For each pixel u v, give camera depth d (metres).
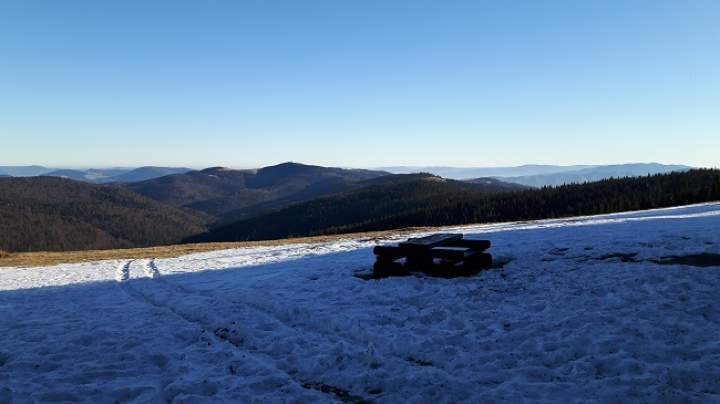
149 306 12.23
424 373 6.47
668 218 23.23
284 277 14.69
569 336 7.36
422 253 12.77
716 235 13.64
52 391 6.62
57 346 8.85
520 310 9.03
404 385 6.25
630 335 7.14
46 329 10.29
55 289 16.44
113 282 17.22
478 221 168.62
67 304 13.30
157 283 16.11
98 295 14.65
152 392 6.52
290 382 6.64
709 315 7.64
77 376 7.25
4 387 6.82
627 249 13.40
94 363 7.80
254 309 10.84
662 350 6.53
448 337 7.86
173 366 7.50
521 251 15.13
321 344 8.10
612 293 9.35
